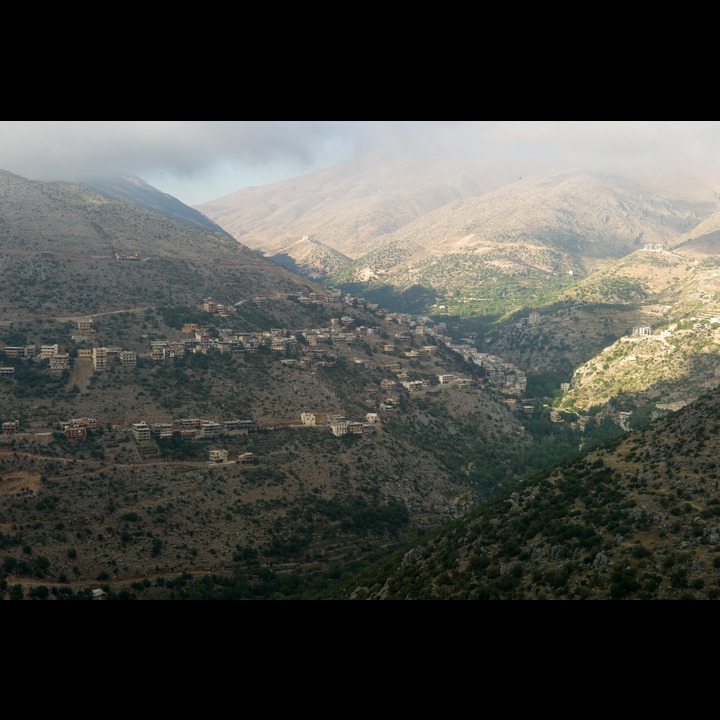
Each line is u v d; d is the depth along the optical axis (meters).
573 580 125.69
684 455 148.38
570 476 165.00
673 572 117.00
